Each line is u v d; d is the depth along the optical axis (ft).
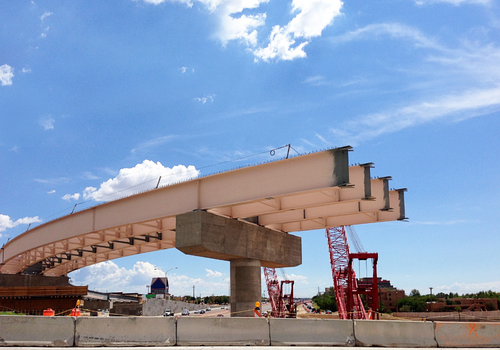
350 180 91.81
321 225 122.52
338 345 51.78
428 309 482.28
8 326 48.34
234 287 110.01
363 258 189.78
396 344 51.93
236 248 104.17
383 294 542.57
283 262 122.93
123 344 49.03
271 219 119.55
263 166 92.48
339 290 264.93
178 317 51.42
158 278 467.11
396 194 108.27
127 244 147.95
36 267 228.63
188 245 95.66
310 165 85.46
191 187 104.01
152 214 110.01
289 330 52.29
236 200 94.68
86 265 208.54
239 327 51.70
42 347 47.19
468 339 52.47
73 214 134.82
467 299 486.38
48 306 163.63
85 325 49.19
